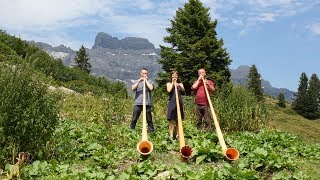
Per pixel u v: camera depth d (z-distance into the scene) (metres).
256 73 82.06
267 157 8.34
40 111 8.34
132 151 9.01
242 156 9.16
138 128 12.18
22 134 7.93
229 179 7.23
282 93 102.44
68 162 8.52
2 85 8.12
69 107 16.50
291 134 12.94
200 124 11.92
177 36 36.59
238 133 12.12
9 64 8.51
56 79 33.28
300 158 9.88
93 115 14.66
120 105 14.04
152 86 11.48
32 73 8.49
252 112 14.15
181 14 37.81
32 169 7.66
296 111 98.50
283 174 7.72
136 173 7.57
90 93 27.48
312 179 7.77
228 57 36.84
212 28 38.06
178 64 35.28
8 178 7.13
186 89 36.09
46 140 8.52
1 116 7.81
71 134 10.69
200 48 36.31
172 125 10.73
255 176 7.25
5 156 7.81
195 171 7.65
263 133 12.00
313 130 50.41
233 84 15.31
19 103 8.09
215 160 8.55
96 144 9.57
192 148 8.67
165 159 8.66
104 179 7.25
